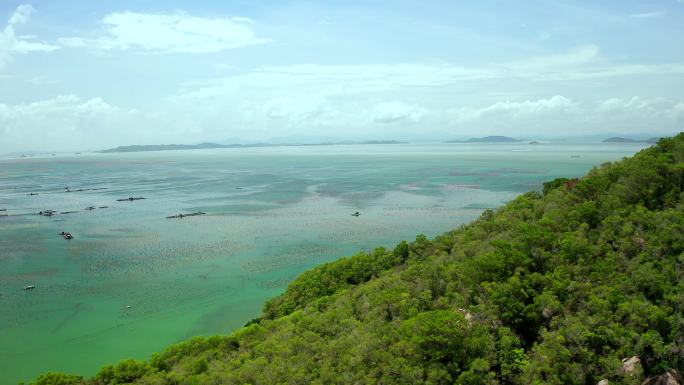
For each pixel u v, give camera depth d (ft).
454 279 172.76
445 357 131.95
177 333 227.61
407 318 155.53
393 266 232.73
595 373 123.24
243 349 167.22
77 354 210.38
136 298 266.16
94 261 328.49
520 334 145.48
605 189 210.59
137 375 156.15
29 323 237.66
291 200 566.77
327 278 233.14
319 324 169.37
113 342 220.02
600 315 136.05
